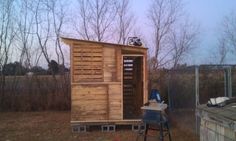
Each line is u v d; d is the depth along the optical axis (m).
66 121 13.95
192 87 10.24
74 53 11.43
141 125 10.55
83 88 11.44
